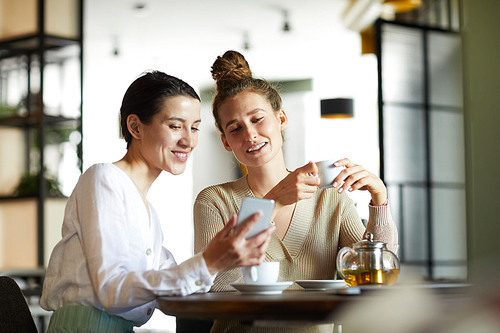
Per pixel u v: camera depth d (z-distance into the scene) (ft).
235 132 6.51
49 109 17.81
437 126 18.25
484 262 2.18
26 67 17.97
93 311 5.10
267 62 32.48
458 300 2.48
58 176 18.01
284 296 4.36
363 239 6.03
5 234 17.78
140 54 30.37
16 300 5.56
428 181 18.03
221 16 25.53
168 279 4.70
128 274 4.86
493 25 5.42
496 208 5.90
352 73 34.12
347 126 34.42
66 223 5.32
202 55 30.89
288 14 25.31
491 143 5.98
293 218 6.47
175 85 5.57
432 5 18.94
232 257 4.57
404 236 17.57
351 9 24.40
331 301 3.77
